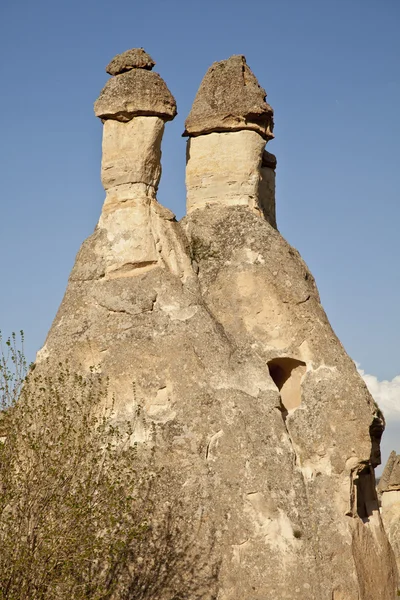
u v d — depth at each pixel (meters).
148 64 21.12
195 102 22.27
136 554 17.81
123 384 19.22
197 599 17.48
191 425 18.55
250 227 20.80
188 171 22.22
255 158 21.80
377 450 19.67
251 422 18.66
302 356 19.89
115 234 20.36
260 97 21.91
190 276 20.28
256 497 18.06
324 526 18.47
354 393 19.33
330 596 17.89
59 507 16.78
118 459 17.67
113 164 20.72
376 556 19.30
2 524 16.83
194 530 17.86
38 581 16.28
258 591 17.53
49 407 18.39
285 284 20.11
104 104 20.77
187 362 19.00
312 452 19.05
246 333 19.92
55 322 20.22
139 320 19.55
